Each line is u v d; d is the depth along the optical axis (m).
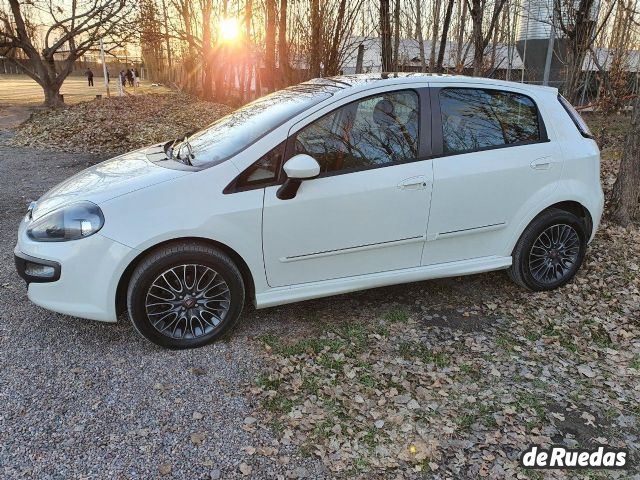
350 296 4.21
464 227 3.82
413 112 3.64
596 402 3.06
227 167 3.29
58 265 3.13
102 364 3.21
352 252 3.58
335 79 4.08
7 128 13.82
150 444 2.61
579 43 10.41
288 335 3.63
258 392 3.03
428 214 3.67
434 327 3.79
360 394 3.06
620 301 4.22
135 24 21.80
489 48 16.27
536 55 18.23
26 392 2.93
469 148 3.77
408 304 4.11
